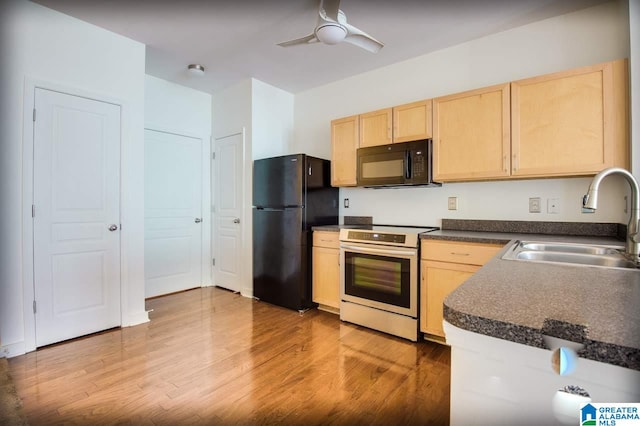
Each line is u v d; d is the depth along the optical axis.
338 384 1.88
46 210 2.34
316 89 3.89
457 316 0.65
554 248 1.81
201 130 4.09
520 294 0.76
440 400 1.73
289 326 2.79
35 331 2.29
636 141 1.84
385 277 2.61
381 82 3.32
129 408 1.64
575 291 0.78
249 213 3.70
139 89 2.83
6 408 1.63
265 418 1.58
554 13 2.35
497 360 0.63
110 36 2.64
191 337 2.54
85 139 2.52
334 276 3.07
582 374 0.54
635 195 1.25
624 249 1.57
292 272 3.24
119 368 2.04
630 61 1.87
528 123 2.21
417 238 2.45
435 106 2.61
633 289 0.80
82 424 1.52
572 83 2.06
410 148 2.68
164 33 2.68
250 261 3.70
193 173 4.04
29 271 2.26
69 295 2.46
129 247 2.78
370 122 3.02
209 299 3.60
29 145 2.25
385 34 2.65
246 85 3.69
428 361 2.15
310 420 1.57
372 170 2.94
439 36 2.68
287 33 2.68
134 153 2.80
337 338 2.53
